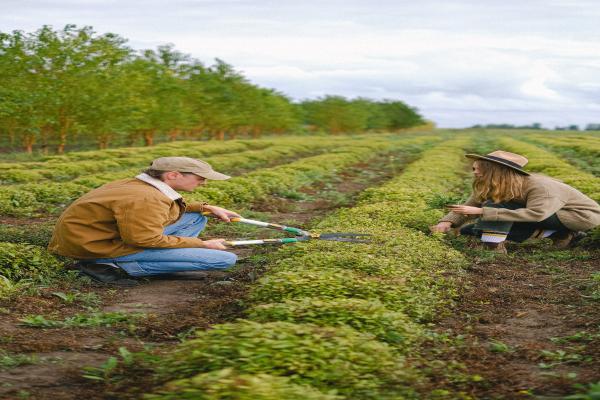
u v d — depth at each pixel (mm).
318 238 8586
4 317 6008
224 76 53281
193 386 3701
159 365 4500
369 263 7289
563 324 5980
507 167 8836
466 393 4348
